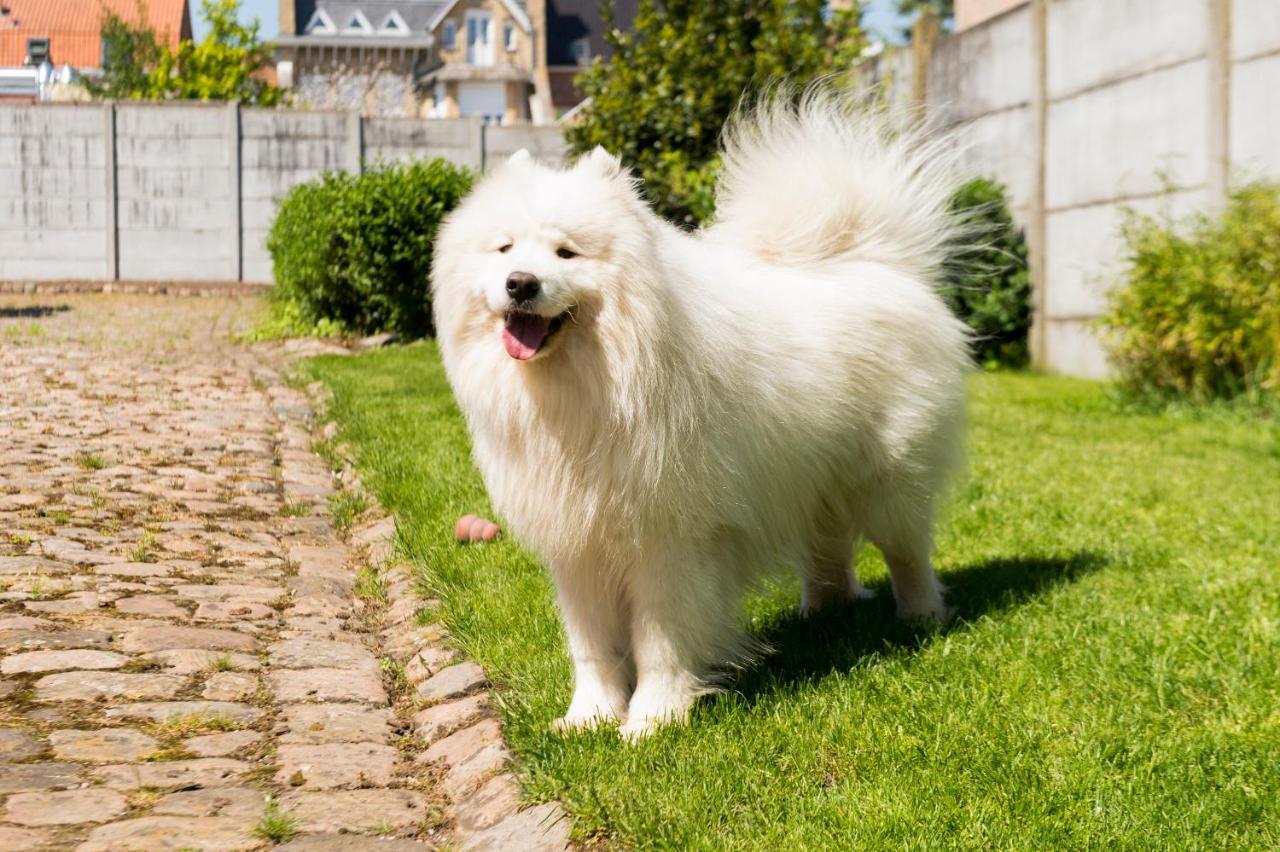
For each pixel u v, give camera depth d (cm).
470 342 365
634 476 351
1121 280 1176
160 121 1980
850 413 439
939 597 492
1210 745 348
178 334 1327
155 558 526
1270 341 989
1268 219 970
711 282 384
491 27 5766
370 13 5772
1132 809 307
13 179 1961
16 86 2947
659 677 373
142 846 284
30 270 1984
